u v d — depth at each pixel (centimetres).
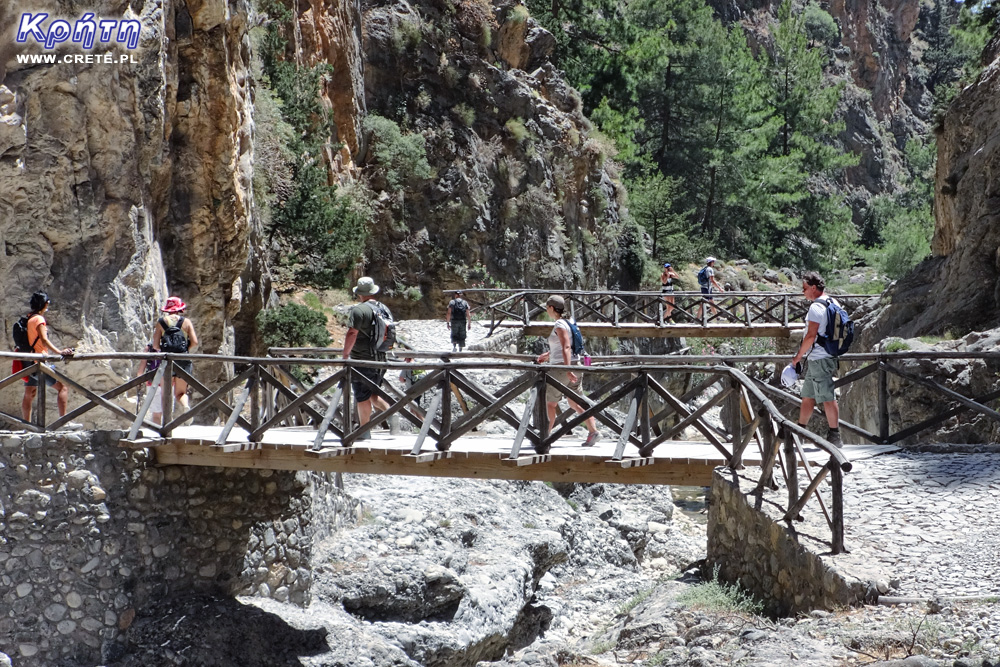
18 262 1094
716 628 652
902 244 4631
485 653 1228
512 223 3338
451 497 1528
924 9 10331
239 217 1498
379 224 2961
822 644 574
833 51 8481
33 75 1091
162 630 905
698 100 5066
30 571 870
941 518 751
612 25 4741
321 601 1120
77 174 1123
